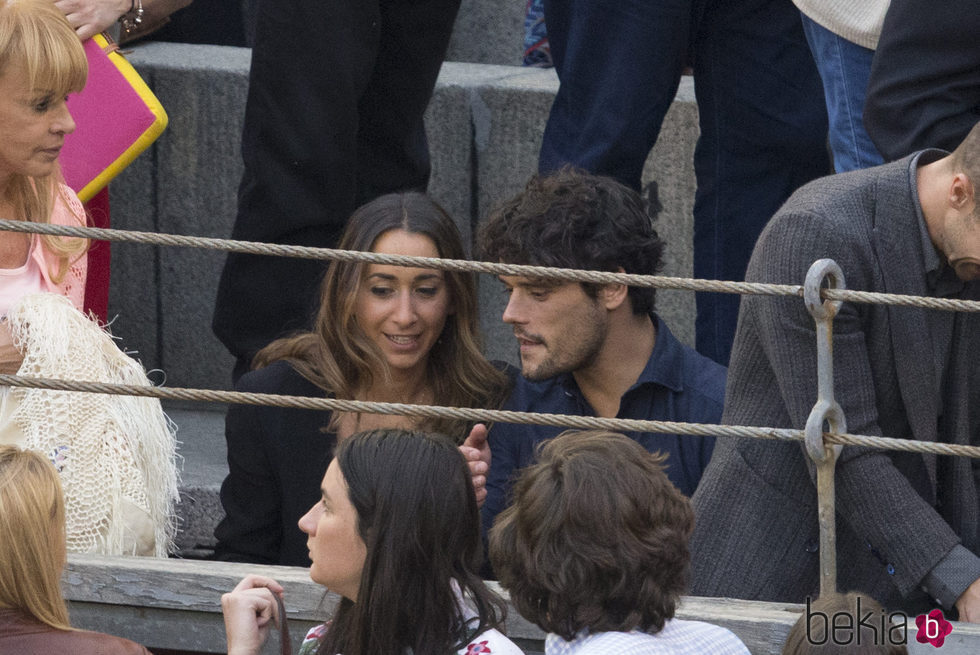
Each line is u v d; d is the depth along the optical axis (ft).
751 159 62.59
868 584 38.75
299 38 57.98
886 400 37.01
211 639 37.01
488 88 71.56
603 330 41.42
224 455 64.44
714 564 38.78
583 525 29.12
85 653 31.32
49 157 43.52
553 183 41.52
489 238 41.96
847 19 49.57
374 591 30.22
